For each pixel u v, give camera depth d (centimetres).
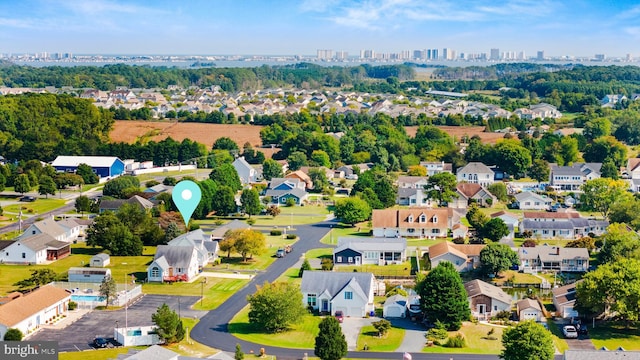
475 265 13425
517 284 12625
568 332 10088
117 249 14075
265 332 10150
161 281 12519
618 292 10338
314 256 14350
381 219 15962
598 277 10606
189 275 12675
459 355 9344
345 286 11019
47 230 14650
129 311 10912
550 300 11794
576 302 10862
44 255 13850
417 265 13675
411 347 9619
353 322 10650
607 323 10681
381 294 12119
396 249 13912
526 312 10856
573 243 14488
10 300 10712
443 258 13325
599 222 16050
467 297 10819
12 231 15662
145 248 14738
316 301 11156
